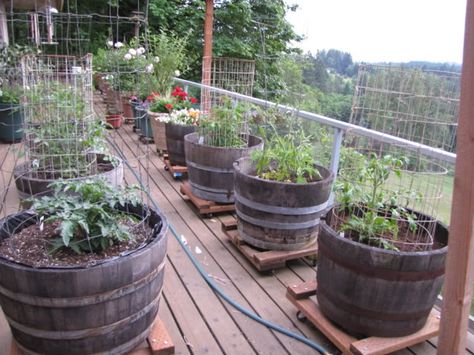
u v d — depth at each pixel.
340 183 2.11
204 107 4.70
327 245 1.85
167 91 6.23
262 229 2.58
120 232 1.69
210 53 5.38
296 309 2.23
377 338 1.81
